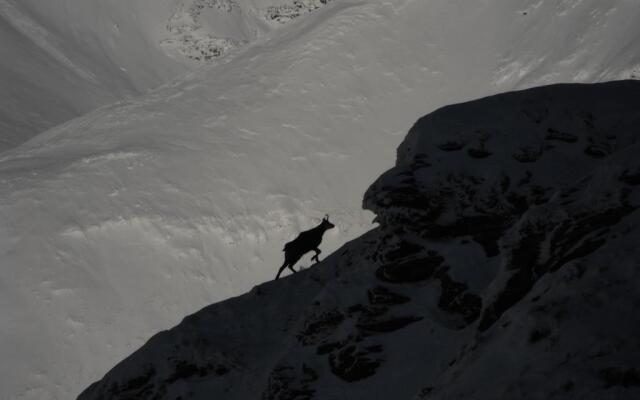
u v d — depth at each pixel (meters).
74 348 176.00
